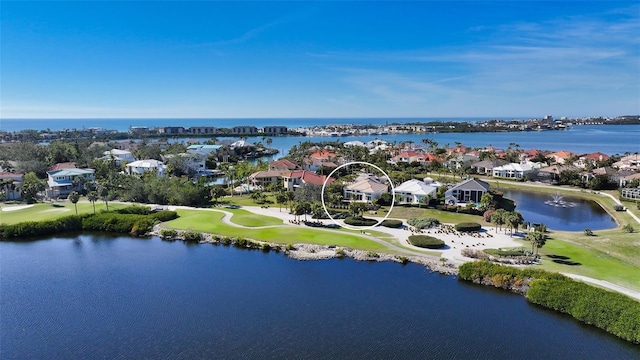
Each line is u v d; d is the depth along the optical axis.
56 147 161.62
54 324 43.62
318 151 182.50
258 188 124.50
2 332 42.16
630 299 42.16
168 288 52.53
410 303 47.44
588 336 40.22
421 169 156.38
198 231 76.25
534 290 47.25
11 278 56.69
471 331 41.28
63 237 78.00
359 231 74.69
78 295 50.81
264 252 66.25
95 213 86.69
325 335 40.75
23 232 77.25
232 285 53.19
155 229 79.50
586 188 120.75
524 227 74.88
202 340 40.16
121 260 63.84
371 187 99.00
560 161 163.75
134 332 41.84
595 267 54.12
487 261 55.34
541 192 117.88
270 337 40.53
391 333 41.06
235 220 83.50
